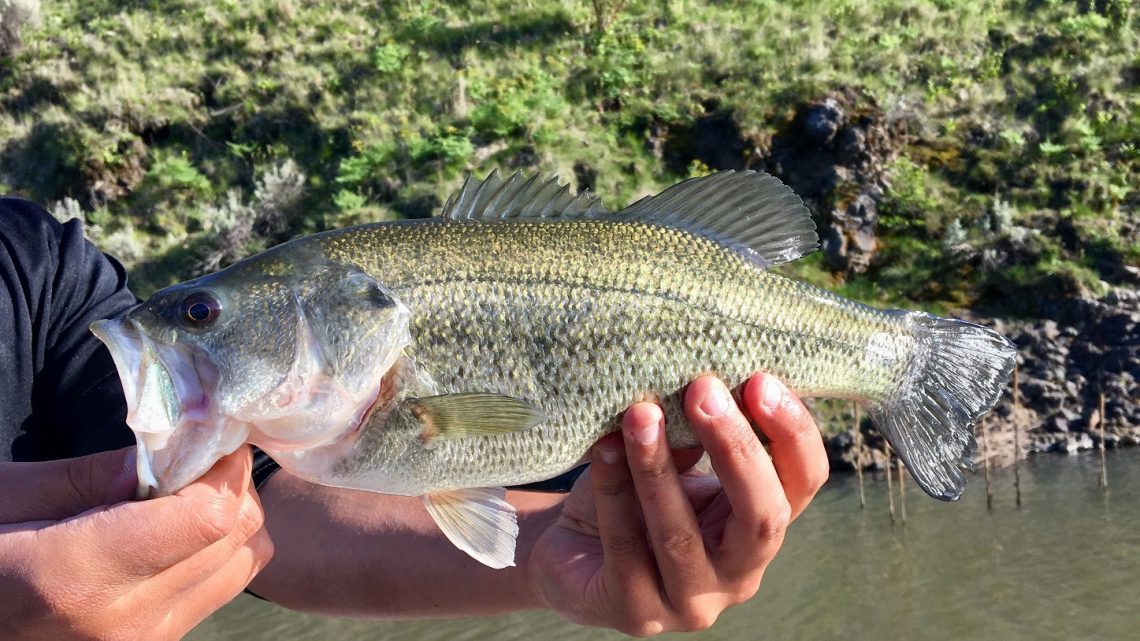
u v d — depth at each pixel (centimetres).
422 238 42
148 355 37
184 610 34
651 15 305
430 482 41
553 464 41
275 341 39
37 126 281
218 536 32
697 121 267
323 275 40
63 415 42
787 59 281
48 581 30
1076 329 237
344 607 45
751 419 41
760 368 45
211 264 248
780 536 40
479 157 258
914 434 49
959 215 253
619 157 261
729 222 45
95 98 288
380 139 267
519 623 164
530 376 41
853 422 219
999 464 218
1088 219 254
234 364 38
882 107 267
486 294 41
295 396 39
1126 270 245
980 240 249
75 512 33
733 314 44
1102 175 264
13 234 43
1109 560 167
